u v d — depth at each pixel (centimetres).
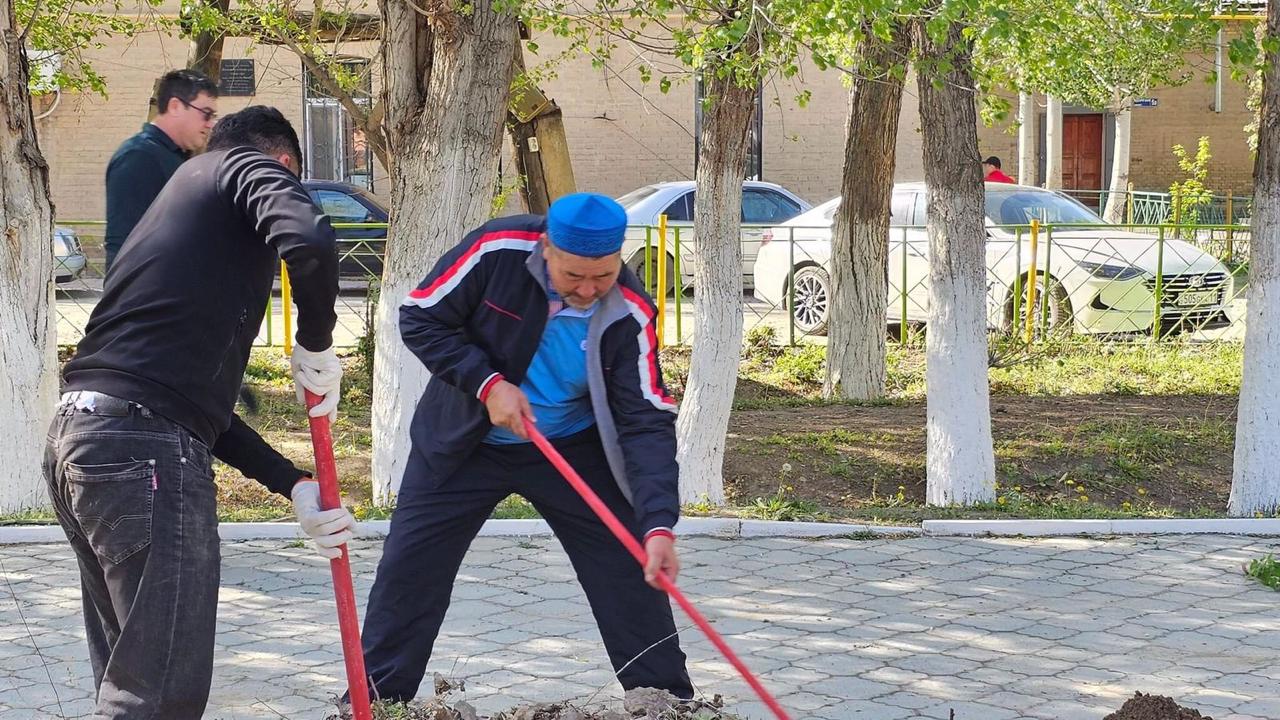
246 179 322
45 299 707
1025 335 1244
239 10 994
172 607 311
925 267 1330
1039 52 768
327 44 1173
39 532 664
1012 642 532
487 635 535
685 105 2094
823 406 1053
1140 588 609
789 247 1390
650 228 1275
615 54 2053
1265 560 632
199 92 518
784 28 672
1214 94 2531
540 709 408
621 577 385
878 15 640
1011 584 614
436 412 383
